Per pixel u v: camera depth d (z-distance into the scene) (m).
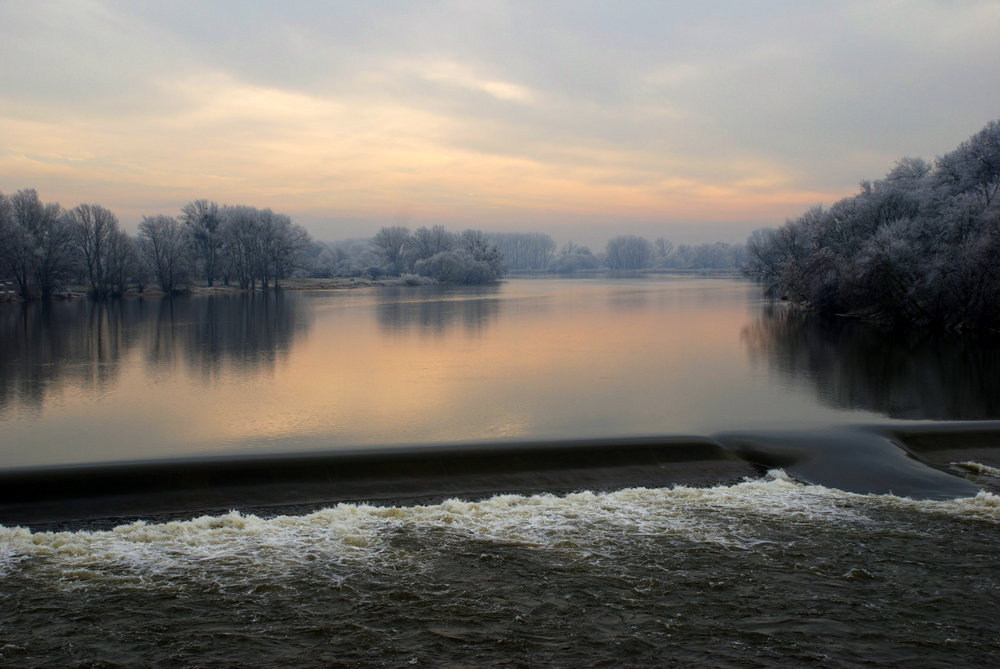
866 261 59.66
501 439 22.59
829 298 69.88
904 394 31.77
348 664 11.62
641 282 171.00
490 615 13.05
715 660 11.72
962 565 14.89
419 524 16.69
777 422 26.09
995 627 12.66
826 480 19.69
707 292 118.94
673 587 14.04
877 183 78.50
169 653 11.80
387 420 26.69
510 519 17.03
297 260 142.25
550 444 20.88
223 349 47.19
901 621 12.86
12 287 95.81
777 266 91.94
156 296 110.56
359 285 152.00
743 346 48.25
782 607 13.32
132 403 29.73
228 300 101.81
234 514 16.64
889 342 49.66
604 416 27.33
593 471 20.17
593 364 40.59
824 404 29.66
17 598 13.29
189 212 132.62
